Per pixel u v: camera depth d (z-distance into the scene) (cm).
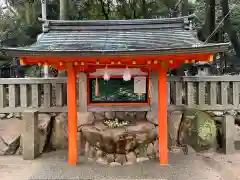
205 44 450
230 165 525
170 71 984
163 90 516
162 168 504
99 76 554
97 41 496
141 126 540
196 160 554
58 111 638
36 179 455
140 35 516
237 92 642
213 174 477
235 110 648
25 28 1245
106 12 1315
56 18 1250
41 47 470
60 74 693
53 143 638
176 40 484
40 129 611
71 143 530
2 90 641
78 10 1225
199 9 1518
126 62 489
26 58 459
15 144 612
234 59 1136
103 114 600
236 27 1279
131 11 1240
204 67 830
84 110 584
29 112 573
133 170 495
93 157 551
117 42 488
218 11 1469
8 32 1274
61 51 433
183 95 665
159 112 523
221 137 625
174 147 621
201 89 644
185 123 625
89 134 536
